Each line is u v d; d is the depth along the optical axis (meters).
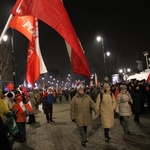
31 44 8.93
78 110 9.51
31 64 9.03
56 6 6.41
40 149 9.55
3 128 5.22
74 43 6.20
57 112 25.00
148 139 10.05
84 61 6.20
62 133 12.56
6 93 10.88
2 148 5.09
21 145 10.35
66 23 6.32
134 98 13.86
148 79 22.95
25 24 8.00
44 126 15.40
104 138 10.70
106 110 9.95
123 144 9.44
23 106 10.81
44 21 6.38
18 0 6.47
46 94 17.08
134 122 14.42
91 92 19.88
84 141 9.52
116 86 18.33
